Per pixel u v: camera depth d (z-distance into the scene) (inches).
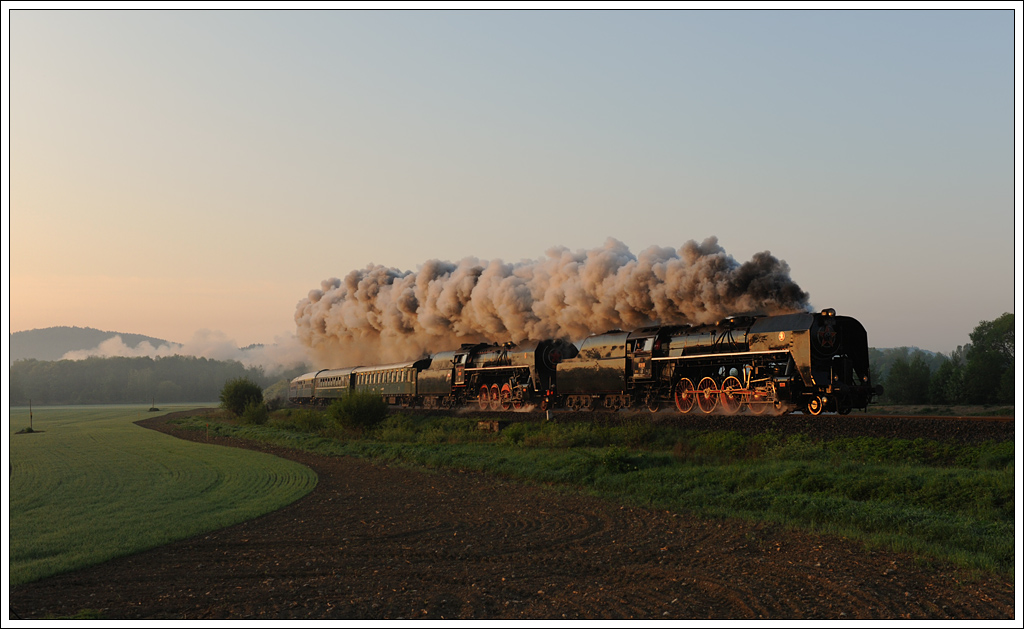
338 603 388.2
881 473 650.8
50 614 376.5
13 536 581.0
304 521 629.6
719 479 698.2
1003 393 2153.1
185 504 726.5
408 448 1152.8
